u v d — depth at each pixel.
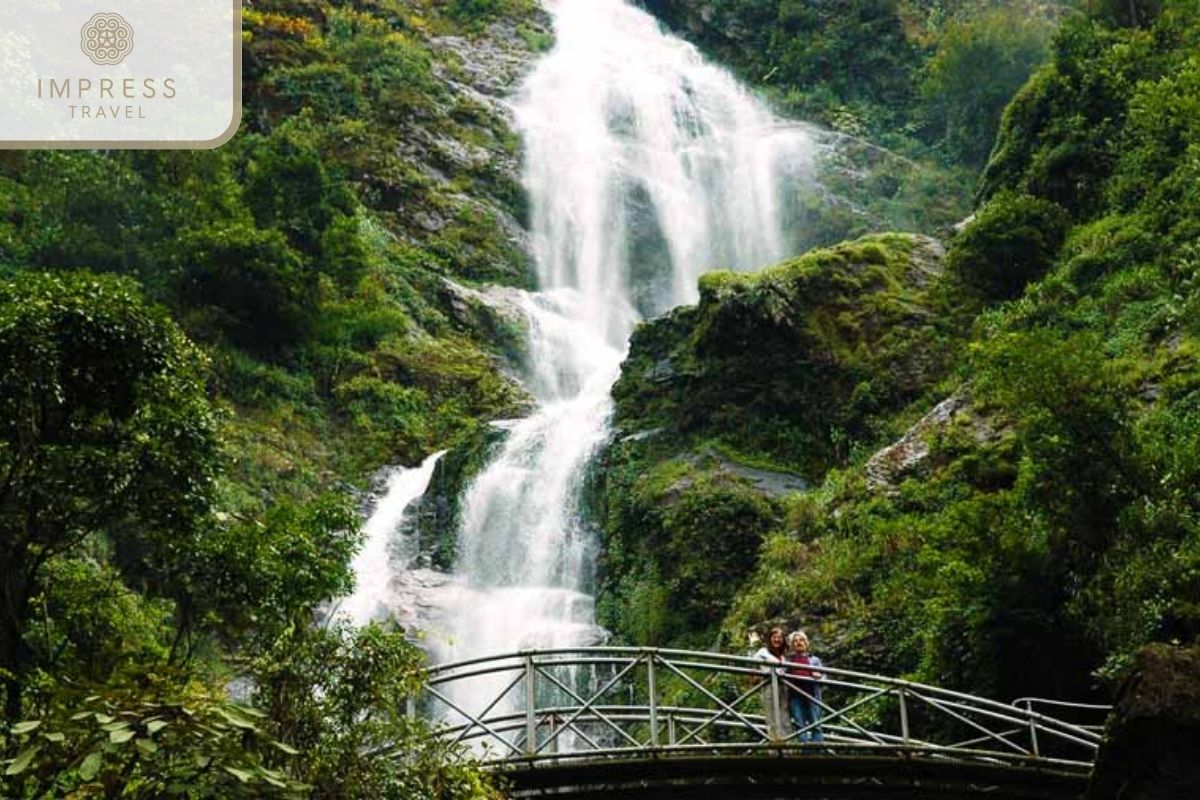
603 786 15.79
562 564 33.06
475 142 50.84
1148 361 25.67
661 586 30.11
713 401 33.75
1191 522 19.41
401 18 56.62
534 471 34.88
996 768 16.11
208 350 34.75
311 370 38.47
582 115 53.91
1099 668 19.92
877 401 32.50
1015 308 30.39
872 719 23.27
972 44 49.06
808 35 58.50
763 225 49.59
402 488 36.16
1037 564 21.00
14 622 13.08
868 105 55.19
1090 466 20.45
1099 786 9.38
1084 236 31.64
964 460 26.86
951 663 22.16
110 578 16.17
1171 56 34.59
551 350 43.88
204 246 36.09
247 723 8.62
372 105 50.25
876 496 27.88
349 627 13.27
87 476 13.45
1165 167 31.50
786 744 15.95
